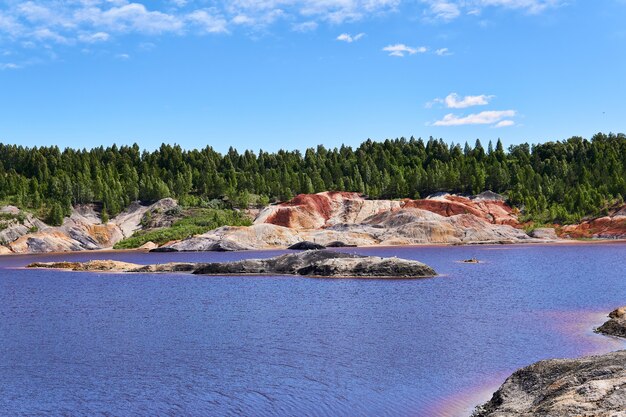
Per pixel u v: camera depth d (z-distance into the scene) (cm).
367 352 3127
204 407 2272
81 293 6212
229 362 2959
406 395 2383
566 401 1748
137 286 6825
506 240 14825
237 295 5775
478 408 2203
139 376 2723
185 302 5319
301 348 3256
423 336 3534
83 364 2967
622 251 11344
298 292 5941
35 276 8525
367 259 7825
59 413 2234
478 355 3016
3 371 2850
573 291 5653
